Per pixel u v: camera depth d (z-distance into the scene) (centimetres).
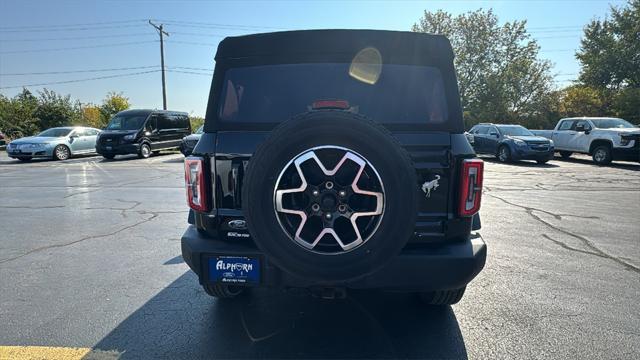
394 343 277
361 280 238
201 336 287
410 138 247
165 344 276
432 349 270
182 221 636
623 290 363
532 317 313
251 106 270
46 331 293
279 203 217
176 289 370
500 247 496
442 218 249
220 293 327
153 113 1850
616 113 2991
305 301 344
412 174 214
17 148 1647
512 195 886
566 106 3441
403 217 213
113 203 786
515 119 3834
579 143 1639
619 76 3256
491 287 371
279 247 217
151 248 495
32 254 470
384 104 266
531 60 3966
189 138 1532
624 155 1470
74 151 1808
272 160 215
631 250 482
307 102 269
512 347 271
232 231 258
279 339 283
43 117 3400
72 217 664
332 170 213
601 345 272
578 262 440
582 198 848
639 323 302
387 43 265
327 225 217
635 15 3195
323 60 269
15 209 729
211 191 260
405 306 333
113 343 277
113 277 399
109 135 1720
